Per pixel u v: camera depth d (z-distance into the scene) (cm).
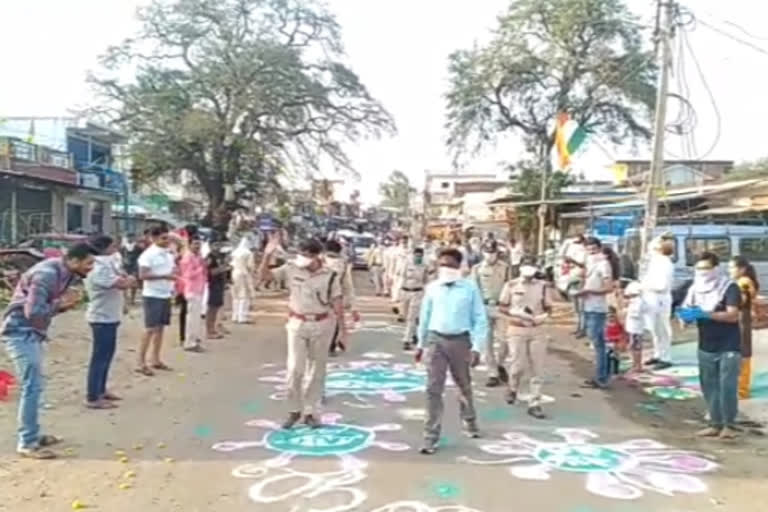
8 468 760
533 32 4025
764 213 2102
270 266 1981
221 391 1145
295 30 4325
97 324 1020
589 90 3941
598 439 913
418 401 1093
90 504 663
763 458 848
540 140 4072
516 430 943
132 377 1232
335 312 943
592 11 3866
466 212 5275
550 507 676
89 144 4459
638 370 1350
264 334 1808
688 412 1072
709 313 930
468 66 4131
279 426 938
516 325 1048
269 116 4281
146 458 798
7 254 2314
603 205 2606
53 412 988
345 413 1013
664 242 1422
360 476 748
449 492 706
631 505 688
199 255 1534
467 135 4175
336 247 1180
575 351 1627
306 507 662
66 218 4141
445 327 852
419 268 1592
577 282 1780
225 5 4241
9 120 4316
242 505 666
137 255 2228
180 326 1599
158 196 5050
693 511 677
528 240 3841
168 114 4222
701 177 2794
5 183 3544
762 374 1270
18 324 812
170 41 4253
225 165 4331
